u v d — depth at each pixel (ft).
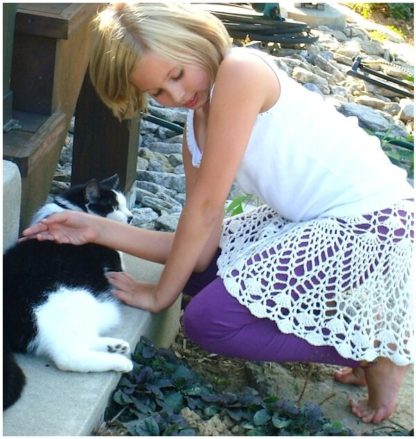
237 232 8.80
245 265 7.85
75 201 9.66
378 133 16.38
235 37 20.67
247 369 8.95
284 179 8.00
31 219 9.04
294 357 8.07
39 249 8.09
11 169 8.05
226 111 7.47
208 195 7.73
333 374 9.02
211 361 9.23
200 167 7.74
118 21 7.30
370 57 22.61
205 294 7.95
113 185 10.46
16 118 9.07
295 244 7.83
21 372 6.92
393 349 7.82
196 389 7.87
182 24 7.32
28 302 7.55
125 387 7.63
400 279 7.79
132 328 8.18
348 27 24.98
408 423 8.29
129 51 7.24
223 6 21.71
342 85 19.98
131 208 12.79
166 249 8.71
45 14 8.89
